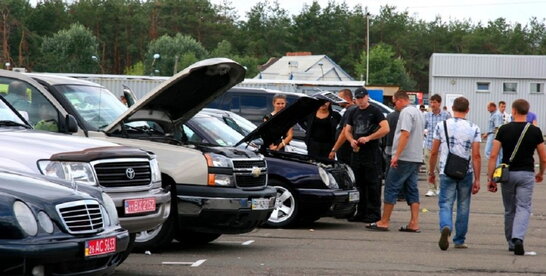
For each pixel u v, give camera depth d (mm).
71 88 15109
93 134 14266
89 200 9469
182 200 13664
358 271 12531
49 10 126625
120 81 40281
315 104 16375
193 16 143000
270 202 14516
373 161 18469
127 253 11680
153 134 15102
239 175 14141
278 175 17234
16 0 122875
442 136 15133
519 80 80000
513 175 14703
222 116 21672
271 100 28797
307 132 19625
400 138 17219
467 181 15148
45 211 8891
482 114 80312
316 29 155375
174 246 14758
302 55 112750
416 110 17281
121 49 129750
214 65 14219
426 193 27094
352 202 17734
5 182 9000
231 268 12500
